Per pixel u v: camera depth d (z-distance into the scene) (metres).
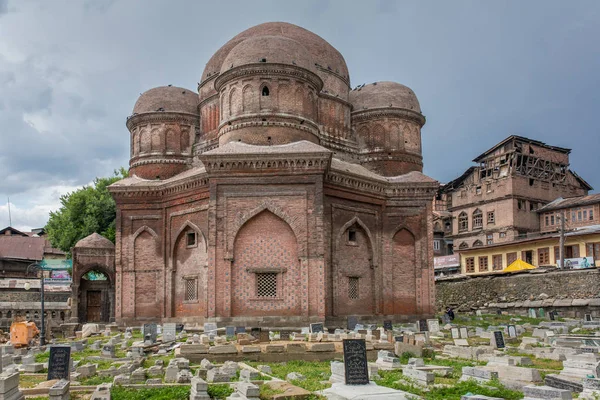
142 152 38.78
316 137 33.50
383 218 36.06
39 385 14.59
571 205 66.19
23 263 74.62
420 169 40.06
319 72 38.06
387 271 35.38
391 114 39.38
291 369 17.84
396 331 28.75
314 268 29.34
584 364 15.29
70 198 58.81
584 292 42.31
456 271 66.56
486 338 27.02
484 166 75.56
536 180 71.88
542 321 37.75
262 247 29.95
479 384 14.62
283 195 30.05
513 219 69.00
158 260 35.59
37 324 43.28
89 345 26.53
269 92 32.31
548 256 55.25
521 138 72.00
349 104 39.50
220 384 14.48
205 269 32.47
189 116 39.25
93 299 44.34
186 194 34.22
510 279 48.34
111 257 43.91
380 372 16.44
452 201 77.75
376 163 38.97
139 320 35.12
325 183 32.31
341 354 20.05
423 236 36.34
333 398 12.95
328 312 31.48
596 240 50.97
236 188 30.30
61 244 57.72
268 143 31.66
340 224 33.16
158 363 18.31
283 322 29.12
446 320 37.22
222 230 30.02
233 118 32.44
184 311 33.59
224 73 33.00
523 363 17.84
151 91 39.97
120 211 36.28
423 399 12.62
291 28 40.00
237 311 29.52
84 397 14.09
